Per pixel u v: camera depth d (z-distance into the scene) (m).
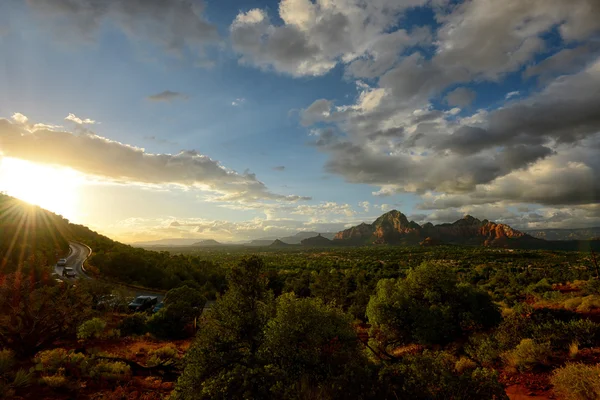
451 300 14.59
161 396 8.70
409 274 16.53
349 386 6.27
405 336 14.52
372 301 15.80
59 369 9.43
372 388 6.16
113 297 26.31
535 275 49.12
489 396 5.63
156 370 11.11
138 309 26.98
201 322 8.76
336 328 8.62
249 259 9.28
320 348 7.97
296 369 7.34
